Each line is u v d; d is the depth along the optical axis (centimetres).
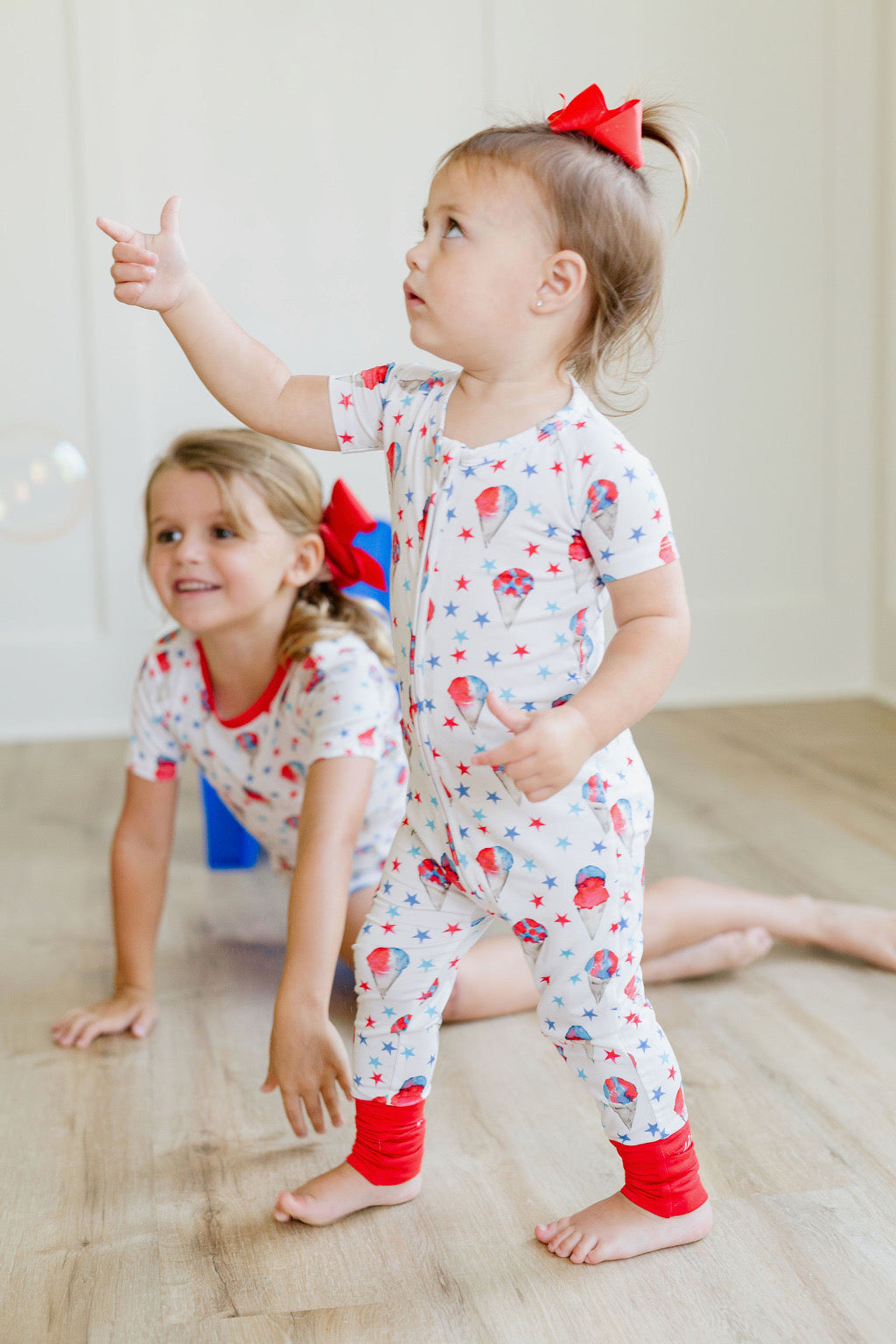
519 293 77
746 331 243
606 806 81
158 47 224
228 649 119
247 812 129
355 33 228
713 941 126
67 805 192
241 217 230
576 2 231
